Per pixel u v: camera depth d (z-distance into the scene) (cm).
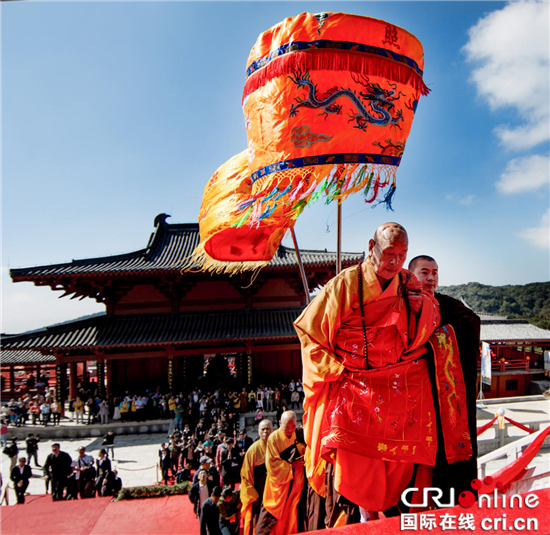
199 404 3127
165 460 2017
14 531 954
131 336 3400
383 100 411
